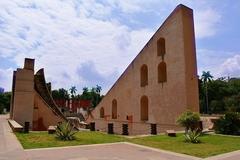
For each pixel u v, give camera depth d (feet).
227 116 64.49
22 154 32.60
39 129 101.50
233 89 246.88
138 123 94.73
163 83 83.66
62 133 47.98
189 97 74.74
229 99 216.13
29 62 94.73
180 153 37.17
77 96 356.18
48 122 103.86
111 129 74.18
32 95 93.30
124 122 103.30
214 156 35.45
